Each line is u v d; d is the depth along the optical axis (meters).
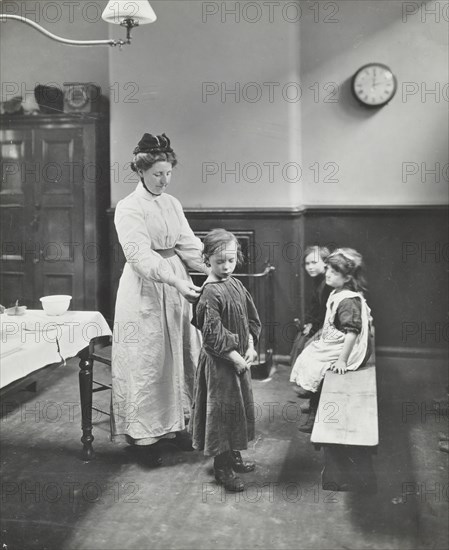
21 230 6.39
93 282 6.32
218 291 3.50
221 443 3.49
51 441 4.29
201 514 3.34
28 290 6.42
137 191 4.01
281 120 5.80
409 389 5.14
